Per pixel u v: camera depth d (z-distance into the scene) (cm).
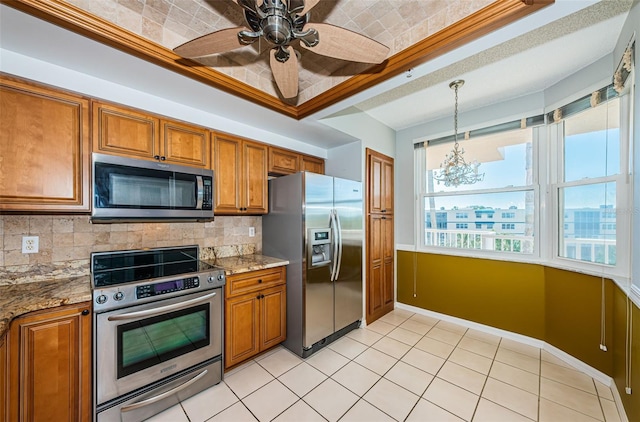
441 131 319
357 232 294
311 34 109
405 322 313
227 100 201
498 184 279
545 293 247
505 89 245
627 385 160
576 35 170
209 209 219
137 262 213
